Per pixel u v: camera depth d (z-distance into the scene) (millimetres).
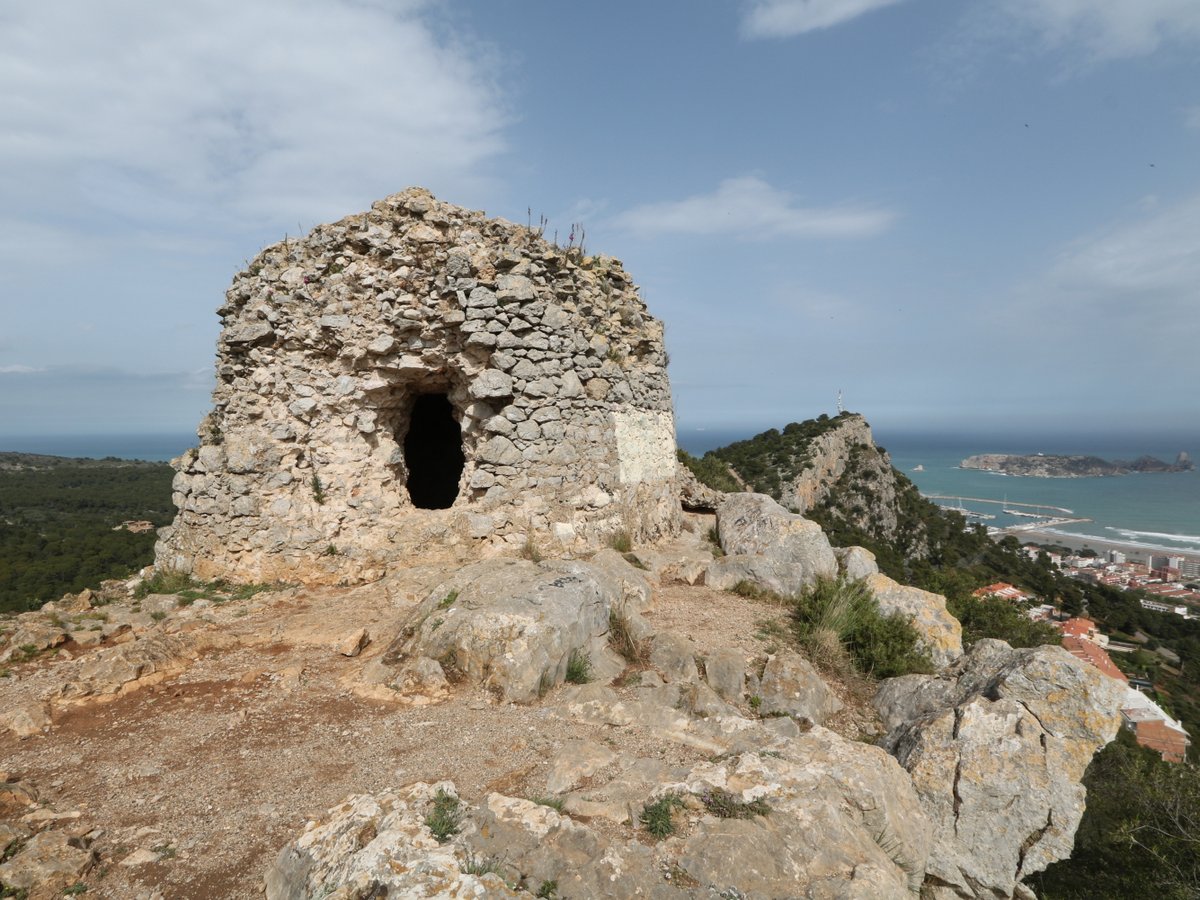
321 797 4605
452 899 3096
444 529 10203
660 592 9945
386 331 10172
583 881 3479
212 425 10539
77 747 5336
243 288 10336
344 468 10477
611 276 12156
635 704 5949
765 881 3600
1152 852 8766
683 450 20656
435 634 6742
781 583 10180
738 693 6945
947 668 8047
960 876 5754
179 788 4734
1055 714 6293
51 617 8273
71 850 3895
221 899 3660
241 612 8469
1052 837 5762
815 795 4371
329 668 6922
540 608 6781
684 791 4277
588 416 10906
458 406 11352
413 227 10180
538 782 4684
